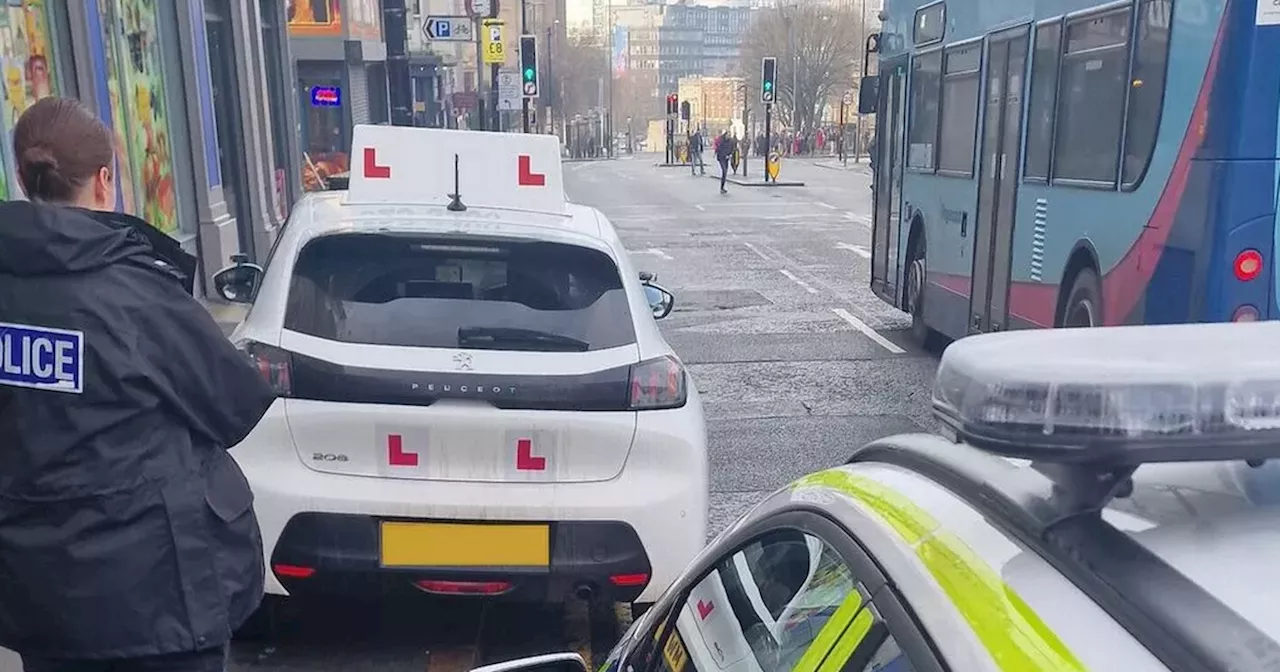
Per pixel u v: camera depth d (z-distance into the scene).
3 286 2.24
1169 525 1.26
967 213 8.74
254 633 3.97
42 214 2.22
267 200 13.87
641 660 2.13
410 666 3.86
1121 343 1.27
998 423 1.14
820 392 8.26
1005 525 1.31
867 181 40.22
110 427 2.24
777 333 10.63
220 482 2.41
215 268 11.12
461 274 3.77
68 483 2.23
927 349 9.87
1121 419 1.10
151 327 2.29
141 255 2.34
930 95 9.74
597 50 89.25
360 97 23.86
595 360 3.63
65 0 7.91
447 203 4.04
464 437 3.50
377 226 3.78
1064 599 1.15
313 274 3.72
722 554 1.95
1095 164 6.61
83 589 2.25
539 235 3.82
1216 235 5.47
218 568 2.38
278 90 15.95
